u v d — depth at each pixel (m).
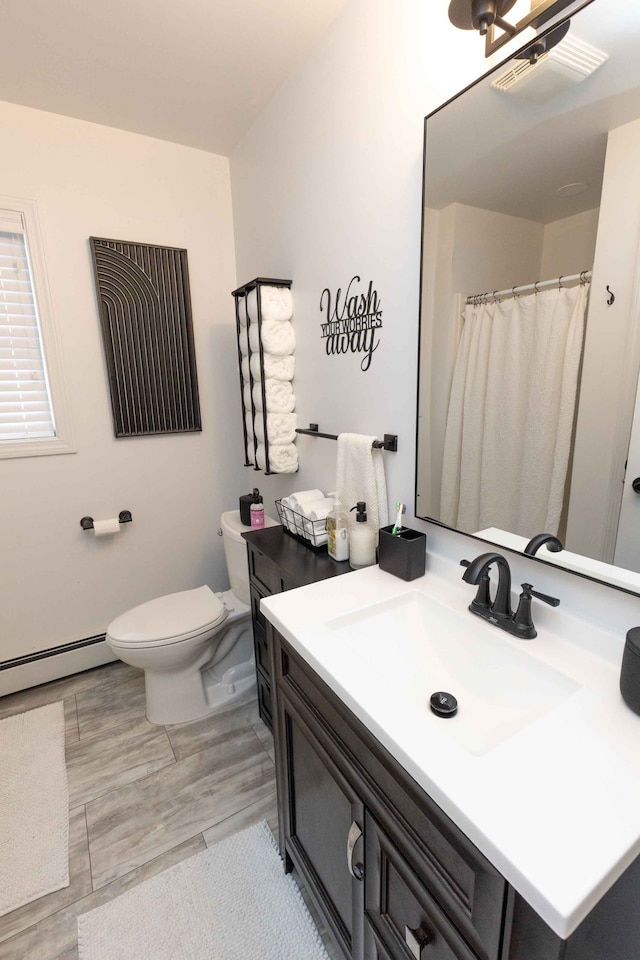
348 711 0.83
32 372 2.00
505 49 0.92
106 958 1.11
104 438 2.17
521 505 0.98
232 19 1.35
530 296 0.92
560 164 0.83
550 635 0.94
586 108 0.78
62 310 1.98
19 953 1.12
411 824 0.69
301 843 1.18
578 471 0.87
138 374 2.18
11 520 2.01
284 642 1.07
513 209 0.92
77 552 2.18
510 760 0.63
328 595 1.13
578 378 0.85
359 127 1.32
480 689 0.93
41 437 2.04
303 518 1.57
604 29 0.74
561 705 0.74
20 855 1.35
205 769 1.66
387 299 1.31
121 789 1.57
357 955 0.95
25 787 1.59
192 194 2.18
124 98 1.74
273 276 1.95
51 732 1.85
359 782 0.82
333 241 1.51
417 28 1.09
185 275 2.21
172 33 1.41
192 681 1.90
